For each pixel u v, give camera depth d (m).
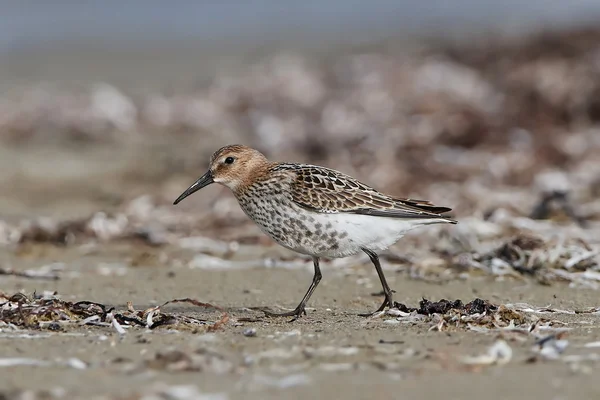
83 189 17.41
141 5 35.59
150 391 6.27
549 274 10.99
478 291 10.52
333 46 29.73
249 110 22.56
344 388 6.36
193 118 22.45
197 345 7.52
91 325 8.29
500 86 21.25
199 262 12.16
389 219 9.37
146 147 20.59
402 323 8.53
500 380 6.54
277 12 35.06
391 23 32.47
